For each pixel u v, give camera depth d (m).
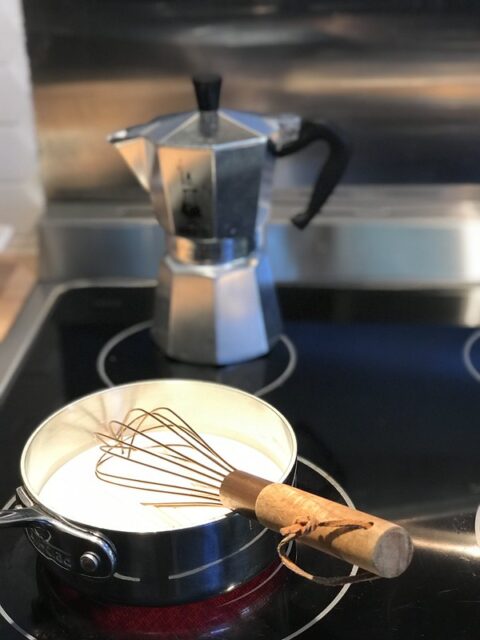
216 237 0.51
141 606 0.35
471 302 0.61
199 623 0.35
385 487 0.43
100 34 0.60
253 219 0.52
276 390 0.52
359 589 0.37
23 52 0.60
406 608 0.36
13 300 0.62
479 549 0.39
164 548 0.33
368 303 0.61
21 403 0.51
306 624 0.35
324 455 0.46
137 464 0.40
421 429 0.48
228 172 0.49
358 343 0.56
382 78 0.61
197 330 0.53
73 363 0.55
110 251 0.64
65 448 0.41
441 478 0.44
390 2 0.59
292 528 0.30
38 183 0.64
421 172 0.64
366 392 0.51
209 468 0.38
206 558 0.33
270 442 0.41
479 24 0.59
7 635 0.35
